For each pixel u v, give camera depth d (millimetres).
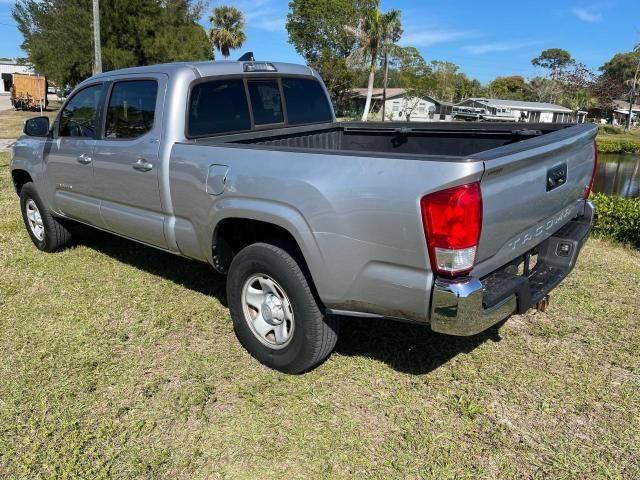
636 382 3162
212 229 3295
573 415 2873
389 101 56812
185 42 29953
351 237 2619
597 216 6707
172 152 3482
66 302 4145
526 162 2564
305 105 4656
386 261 2551
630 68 78188
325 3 53344
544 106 68438
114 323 3822
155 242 3879
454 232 2303
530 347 3539
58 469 2465
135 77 3811
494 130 3982
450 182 2273
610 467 2510
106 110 4039
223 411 2877
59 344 3521
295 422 2791
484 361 3363
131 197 3885
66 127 4523
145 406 2908
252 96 4109
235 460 2537
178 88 3545
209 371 3234
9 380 3115
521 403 2963
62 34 28672
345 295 2752
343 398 2990
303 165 2766
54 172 4668
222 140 3693
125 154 3818
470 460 2547
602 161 35344
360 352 3451
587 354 3465
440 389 3078
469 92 83812
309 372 3227
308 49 56750
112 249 5375
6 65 62938
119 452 2578
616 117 85062
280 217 2852
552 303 4211
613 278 4793
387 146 4605
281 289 3055
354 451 2592
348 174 2590
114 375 3189
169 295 4289
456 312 2381
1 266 4879
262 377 3178
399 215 2436
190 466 2494
